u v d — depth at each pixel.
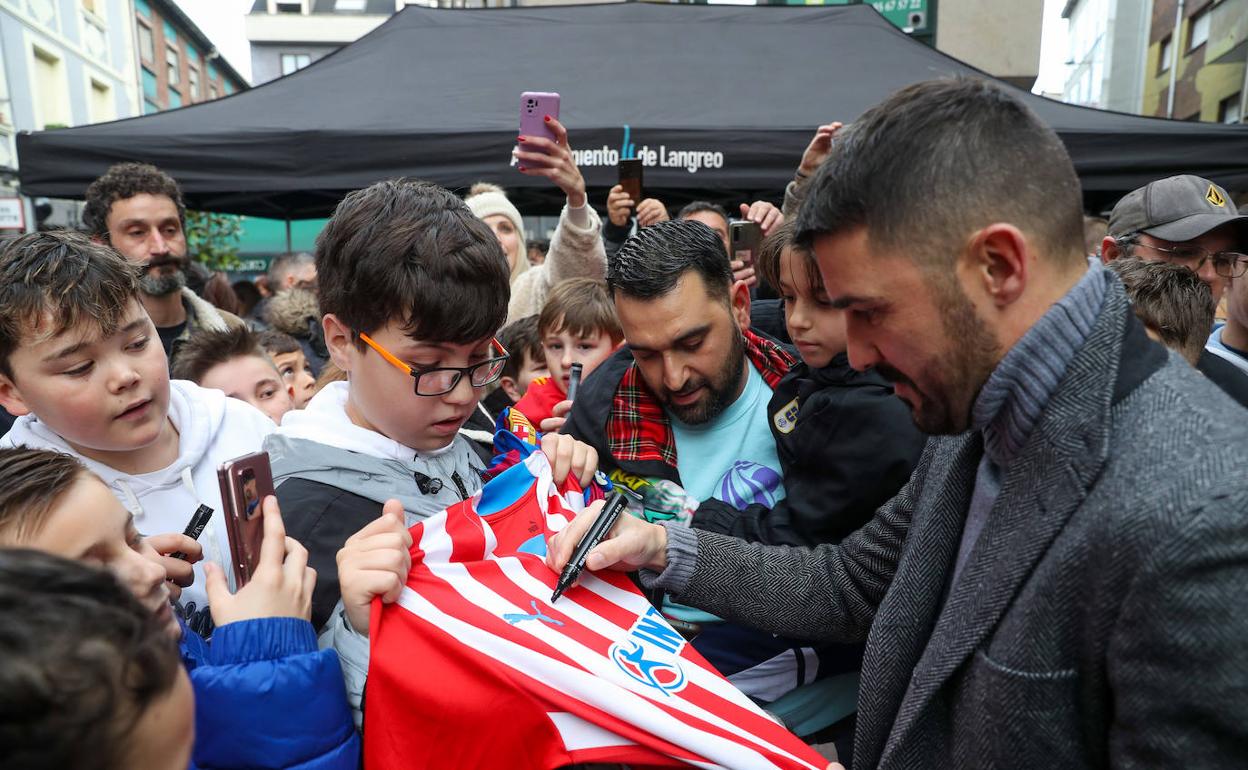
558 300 2.38
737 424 1.48
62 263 1.01
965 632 0.78
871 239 0.74
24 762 0.42
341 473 1.09
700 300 1.34
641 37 4.82
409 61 4.62
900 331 0.76
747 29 4.92
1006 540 0.76
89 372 1.04
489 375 1.17
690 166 4.01
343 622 1.03
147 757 0.50
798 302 1.36
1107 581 0.65
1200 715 0.59
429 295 1.00
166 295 2.61
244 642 0.85
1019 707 0.72
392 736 0.92
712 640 1.38
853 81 4.48
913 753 0.84
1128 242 2.44
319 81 4.44
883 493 1.25
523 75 4.49
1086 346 0.73
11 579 0.47
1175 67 11.73
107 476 1.14
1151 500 0.63
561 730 0.94
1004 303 0.73
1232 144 3.93
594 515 1.11
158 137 3.89
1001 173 0.71
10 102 10.70
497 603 1.02
